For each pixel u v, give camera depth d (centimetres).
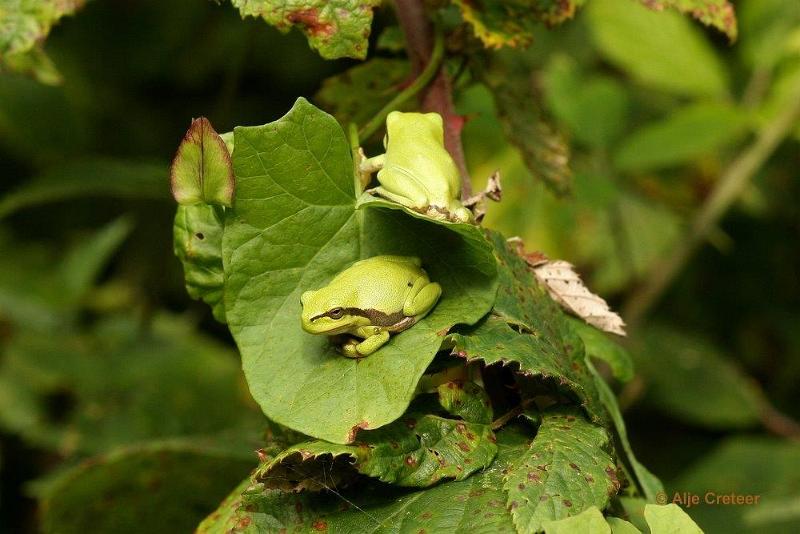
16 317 129
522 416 71
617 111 120
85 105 148
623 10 118
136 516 82
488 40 76
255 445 83
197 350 126
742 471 115
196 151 68
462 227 68
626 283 125
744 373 146
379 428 68
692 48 118
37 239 154
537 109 82
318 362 68
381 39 81
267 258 69
